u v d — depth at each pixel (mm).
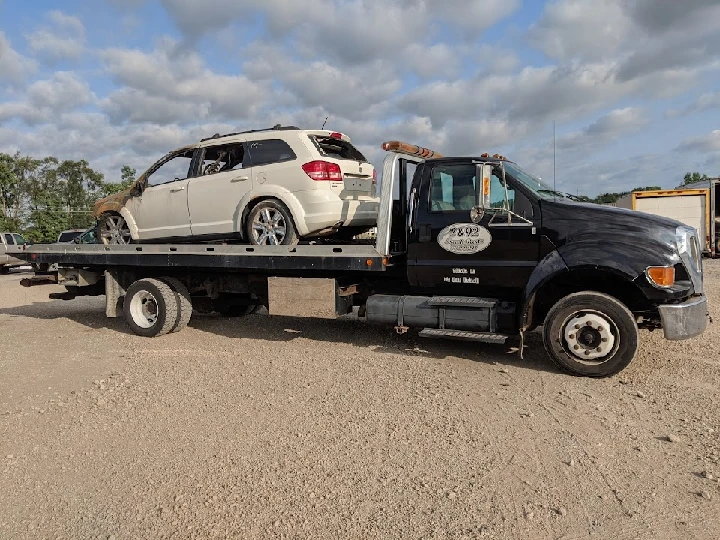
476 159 6508
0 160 52250
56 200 45906
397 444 4172
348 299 7445
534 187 6398
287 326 8891
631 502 3324
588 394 5297
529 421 4613
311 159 7121
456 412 4824
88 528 3148
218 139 7961
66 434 4504
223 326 9016
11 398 5477
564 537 2982
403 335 8039
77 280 9469
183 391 5535
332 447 4129
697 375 5832
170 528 3117
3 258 22031
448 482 3584
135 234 8805
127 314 8453
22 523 3227
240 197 7621
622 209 6012
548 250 6070
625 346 5652
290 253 7012
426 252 6676
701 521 3113
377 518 3174
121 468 3873
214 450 4121
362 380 5770
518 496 3408
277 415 4809
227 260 7445
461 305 6461
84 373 6316
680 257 5664
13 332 9070
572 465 3809
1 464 3986
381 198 6652
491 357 6707
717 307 10000
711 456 3912
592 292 5812
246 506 3320
